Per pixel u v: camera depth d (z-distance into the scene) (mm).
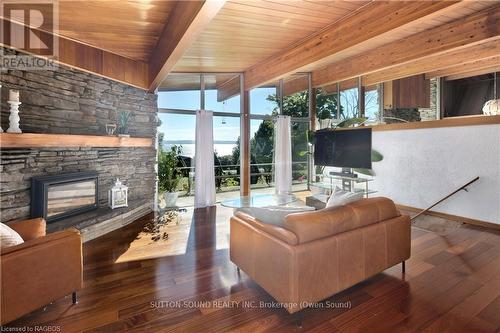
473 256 2867
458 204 4219
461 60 4648
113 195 3936
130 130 4422
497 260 2768
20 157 2934
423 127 4637
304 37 3795
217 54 4477
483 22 3219
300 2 2812
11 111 2736
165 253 3027
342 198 2424
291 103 6750
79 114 3627
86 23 2896
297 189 6918
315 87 6801
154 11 2656
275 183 6414
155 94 4840
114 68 3963
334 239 1952
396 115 6082
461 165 4176
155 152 4871
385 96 6055
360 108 6371
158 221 4258
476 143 4008
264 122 6414
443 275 2469
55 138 3082
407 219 2492
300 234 1830
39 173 3141
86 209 3668
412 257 2855
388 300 2098
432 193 4543
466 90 6234
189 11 2221
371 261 2203
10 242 1843
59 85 3367
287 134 6418
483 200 3939
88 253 3010
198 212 4883
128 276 2496
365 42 3002
